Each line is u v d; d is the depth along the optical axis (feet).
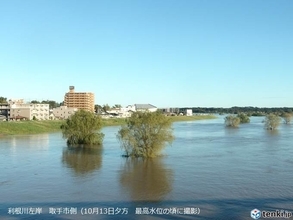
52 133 481.46
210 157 236.63
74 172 188.55
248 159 225.97
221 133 453.99
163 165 207.31
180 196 140.05
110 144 322.55
